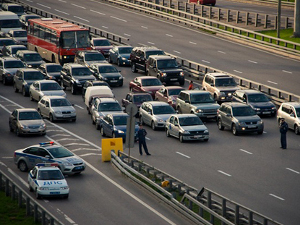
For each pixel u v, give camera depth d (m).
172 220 74.50
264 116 134.75
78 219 74.75
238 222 67.88
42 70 167.75
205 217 75.25
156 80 152.75
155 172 89.75
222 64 178.25
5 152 109.25
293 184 90.19
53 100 134.12
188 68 173.50
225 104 125.25
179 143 115.38
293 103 124.50
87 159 105.06
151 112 127.50
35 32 196.12
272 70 170.62
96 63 167.12
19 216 76.19
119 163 97.44
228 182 91.19
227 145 113.38
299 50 189.38
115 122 117.56
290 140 116.19
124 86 164.00
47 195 82.31
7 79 168.62
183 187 82.19
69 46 179.50
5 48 192.75
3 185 88.69
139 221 74.00
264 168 98.44
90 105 136.62
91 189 87.94
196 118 118.31
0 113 139.88
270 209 79.56
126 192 86.56
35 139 118.69
